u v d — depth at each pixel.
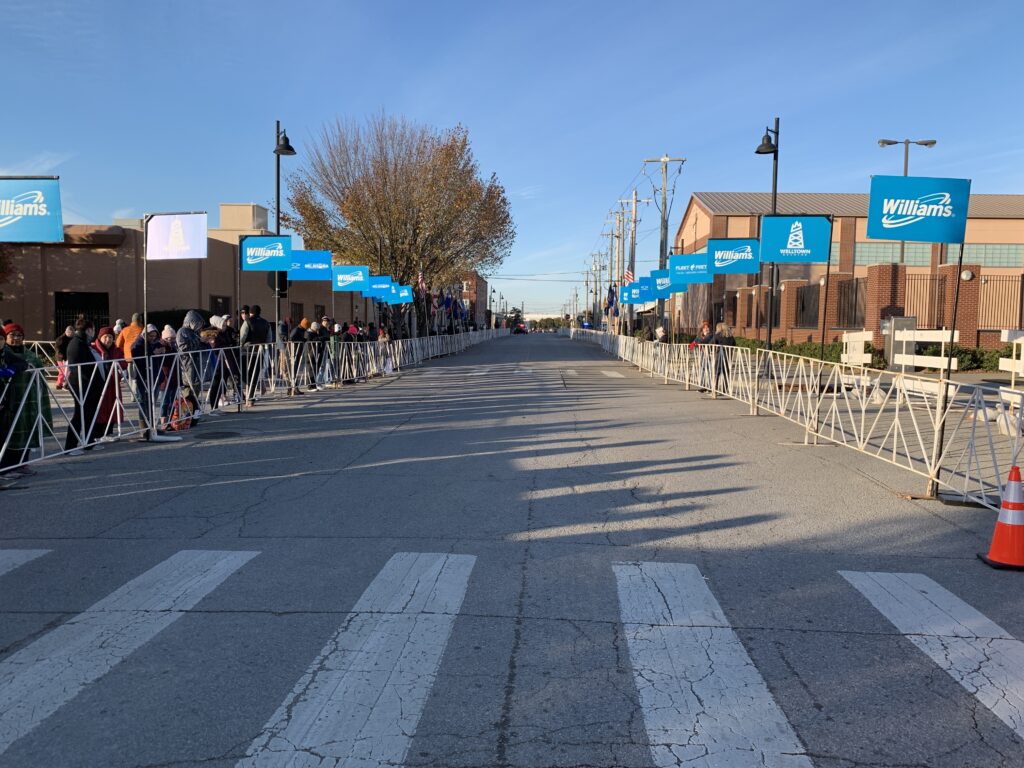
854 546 6.27
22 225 10.36
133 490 8.22
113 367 10.80
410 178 38.03
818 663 4.14
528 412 14.84
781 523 6.93
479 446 10.90
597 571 5.62
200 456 10.18
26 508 7.46
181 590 5.22
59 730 3.48
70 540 6.41
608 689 3.84
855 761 3.24
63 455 10.21
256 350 16.61
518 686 3.86
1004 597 5.15
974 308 26.38
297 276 25.39
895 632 4.56
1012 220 46.81
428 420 13.73
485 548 6.15
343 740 3.38
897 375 9.01
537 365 32.12
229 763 3.22
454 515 7.16
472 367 30.77
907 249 47.00
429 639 4.41
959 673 4.04
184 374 12.76
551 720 3.55
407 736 3.41
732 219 47.56
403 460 9.86
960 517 7.16
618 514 7.21
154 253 13.48
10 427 8.97
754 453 10.35
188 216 13.36
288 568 5.66
